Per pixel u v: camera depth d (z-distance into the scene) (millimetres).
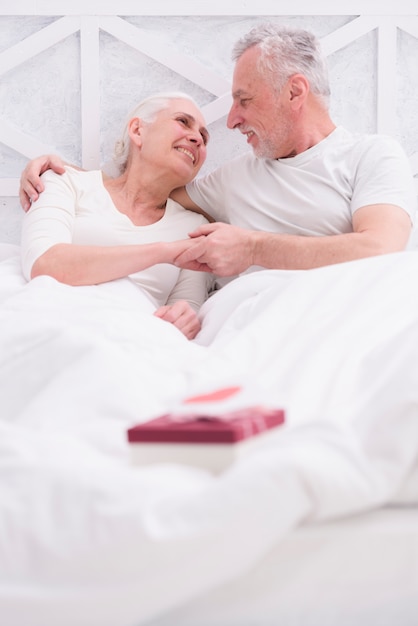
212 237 1818
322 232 2025
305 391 1067
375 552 701
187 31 2391
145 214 2137
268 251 1831
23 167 2385
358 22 2387
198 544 659
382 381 1007
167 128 2086
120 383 1060
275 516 674
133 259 1799
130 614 663
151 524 669
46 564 685
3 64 2340
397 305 1297
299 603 703
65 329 1187
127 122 2148
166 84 2391
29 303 1448
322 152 2090
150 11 2363
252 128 2113
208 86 2375
